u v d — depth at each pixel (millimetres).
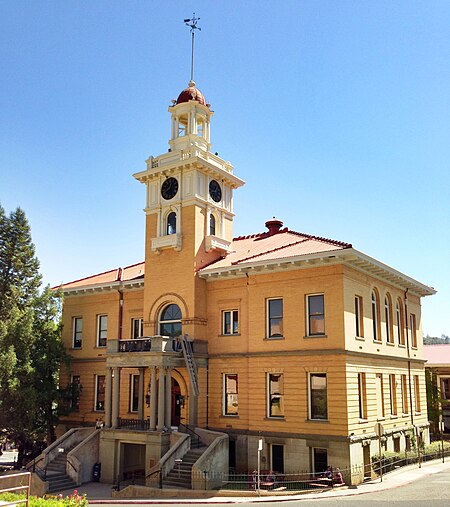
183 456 30203
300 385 31297
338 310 30766
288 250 34406
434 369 54531
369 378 32969
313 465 30250
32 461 34531
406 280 38344
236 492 26281
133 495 27859
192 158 37000
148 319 37625
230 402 34281
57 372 40656
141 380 35719
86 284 43094
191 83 41875
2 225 43656
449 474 30688
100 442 33969
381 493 25047
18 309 41156
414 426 38531
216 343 35375
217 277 35812
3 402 36375
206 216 37875
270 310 33656
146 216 39469
